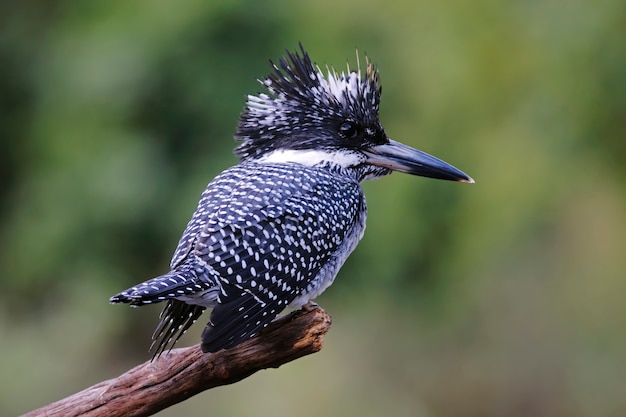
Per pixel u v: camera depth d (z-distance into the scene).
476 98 16.36
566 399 16.30
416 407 15.95
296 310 7.10
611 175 16.52
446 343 16.56
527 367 16.47
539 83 16.52
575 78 16.45
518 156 16.12
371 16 16.23
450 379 16.34
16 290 17.28
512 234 16.11
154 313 17.39
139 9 16.41
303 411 15.12
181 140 16.31
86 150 16.36
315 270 7.35
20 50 18.23
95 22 17.05
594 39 16.38
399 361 16.23
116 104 16.27
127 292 6.20
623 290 16.30
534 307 16.53
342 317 16.44
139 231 16.44
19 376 16.41
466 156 16.11
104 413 6.95
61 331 16.89
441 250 15.99
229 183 7.44
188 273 6.57
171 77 16.09
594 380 16.25
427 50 16.33
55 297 17.30
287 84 8.34
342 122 8.40
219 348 6.51
